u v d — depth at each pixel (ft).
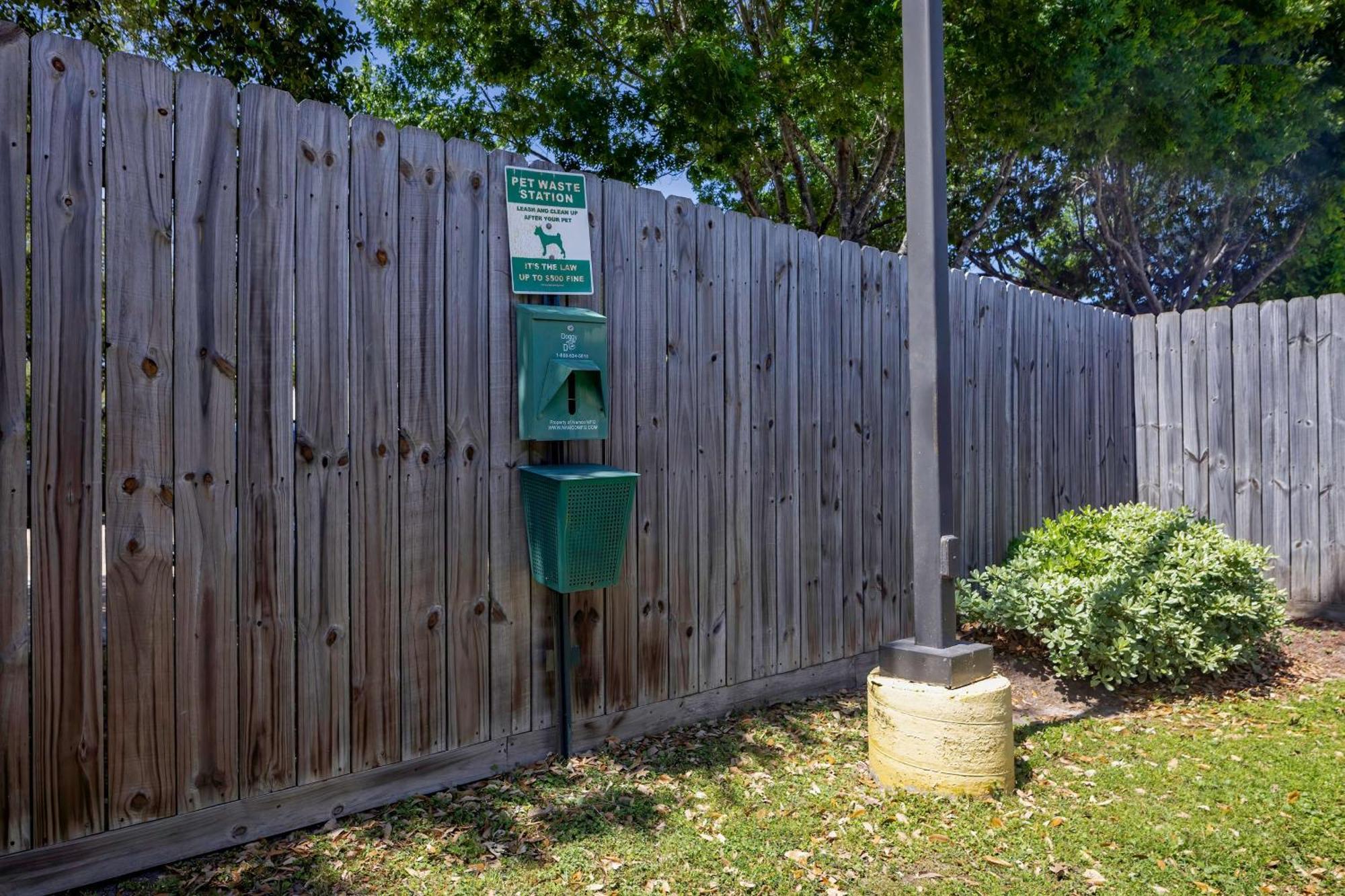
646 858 10.13
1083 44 27.86
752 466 15.37
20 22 24.97
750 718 14.98
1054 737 14.49
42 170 8.63
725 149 31.12
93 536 8.93
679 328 14.26
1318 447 22.82
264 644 10.08
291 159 10.28
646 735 13.87
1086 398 24.13
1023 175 44.24
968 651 12.60
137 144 9.20
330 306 10.58
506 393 12.24
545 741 12.76
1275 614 17.80
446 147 11.68
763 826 11.02
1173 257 46.91
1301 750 13.84
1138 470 26.04
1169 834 10.87
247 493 9.93
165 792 9.41
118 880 9.16
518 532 12.36
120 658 9.11
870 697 13.00
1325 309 22.71
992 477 20.54
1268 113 34.55
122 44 28.40
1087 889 9.67
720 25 30.96
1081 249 49.21
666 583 14.08
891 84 30.22
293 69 30.27
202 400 9.61
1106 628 16.76
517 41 32.65
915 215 13.05
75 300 8.80
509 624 12.29
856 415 17.28
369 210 10.94
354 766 10.82
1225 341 24.41
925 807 11.62
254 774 10.03
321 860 9.78
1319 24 32.65
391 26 36.88
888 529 17.92
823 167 39.47
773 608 15.72
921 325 12.98
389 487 11.10
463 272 11.80
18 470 8.54
